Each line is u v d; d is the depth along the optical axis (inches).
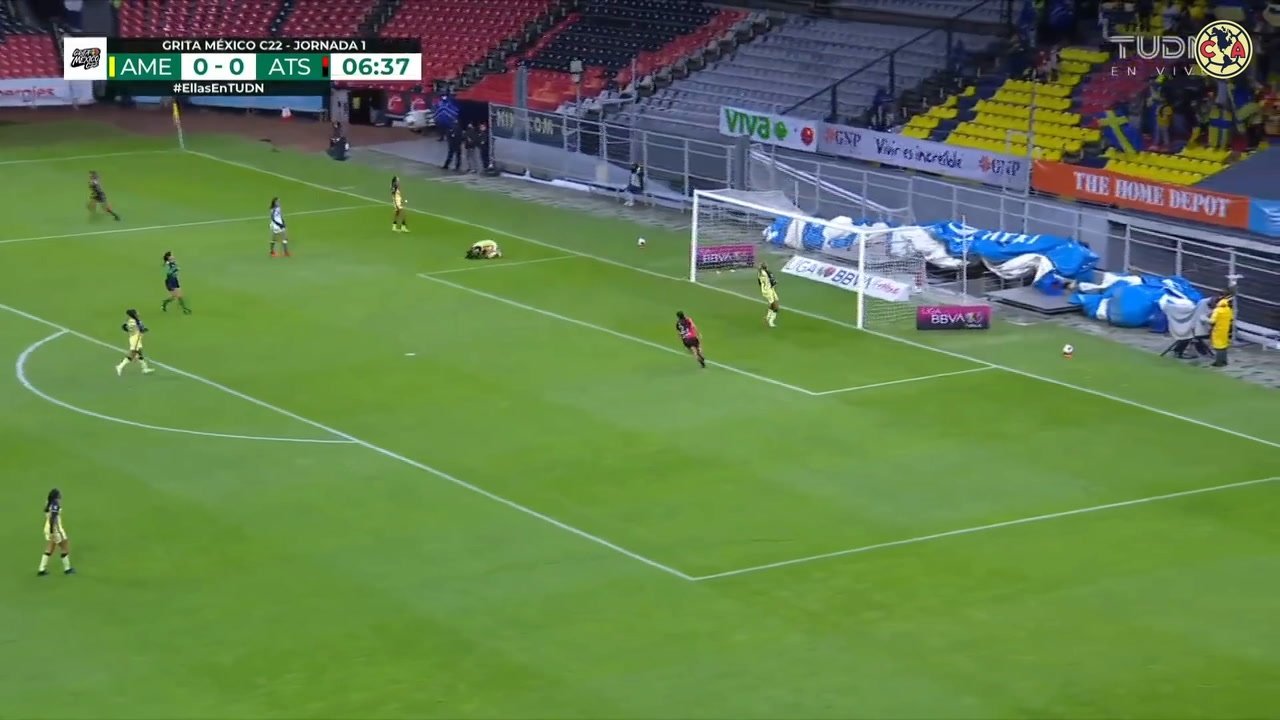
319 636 3002.0
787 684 2822.3
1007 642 2962.6
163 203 6407.5
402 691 2805.1
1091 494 3654.0
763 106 7165.4
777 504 3597.4
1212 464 3838.6
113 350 4660.4
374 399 4266.7
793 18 7682.1
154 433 4025.6
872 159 6294.3
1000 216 5570.9
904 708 2741.1
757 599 3144.7
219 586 3206.2
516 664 2896.2
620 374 4461.1
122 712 2741.1
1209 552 3346.5
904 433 4030.5
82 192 6569.9
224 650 2952.8
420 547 3383.4
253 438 3996.1
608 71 7829.7
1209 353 4660.4
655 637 2994.6
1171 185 5334.6
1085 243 5452.8
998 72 6737.2
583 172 6771.7
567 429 4050.2
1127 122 6097.4
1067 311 5073.8
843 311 5054.1
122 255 5654.5
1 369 4493.1
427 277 5403.5
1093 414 4173.2
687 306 5098.4
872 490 3673.7
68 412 4168.3
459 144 6983.3
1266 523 3494.1
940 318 4867.1
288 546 3388.3
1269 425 4099.4
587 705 2753.4
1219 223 5211.6
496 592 3174.2
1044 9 6688.0
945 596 3152.1
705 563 3304.6
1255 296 5098.4
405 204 6412.4
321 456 3882.9
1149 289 4921.3
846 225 5521.7
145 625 3048.7
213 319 4943.4
